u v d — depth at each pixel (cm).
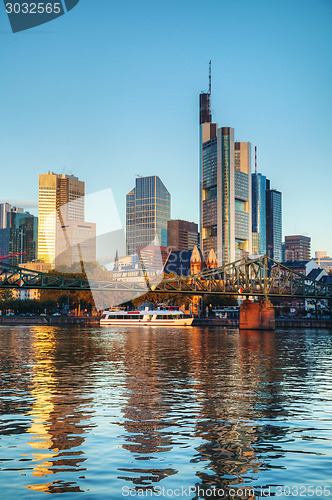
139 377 3988
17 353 6338
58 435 2058
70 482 1527
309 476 1591
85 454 1795
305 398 3003
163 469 1648
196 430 2156
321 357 5991
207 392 3222
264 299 15938
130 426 2222
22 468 1647
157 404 2761
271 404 2784
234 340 9675
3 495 1429
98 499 1404
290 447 1903
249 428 2200
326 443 1958
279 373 4334
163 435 2067
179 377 4003
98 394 3109
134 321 18675
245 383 3675
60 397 2991
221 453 1822
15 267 10744
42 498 1409
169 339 9912
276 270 16738
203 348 7438
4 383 3609
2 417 2397
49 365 4909
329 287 17388
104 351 6725
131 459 1742
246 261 16212
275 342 9044
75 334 11744
